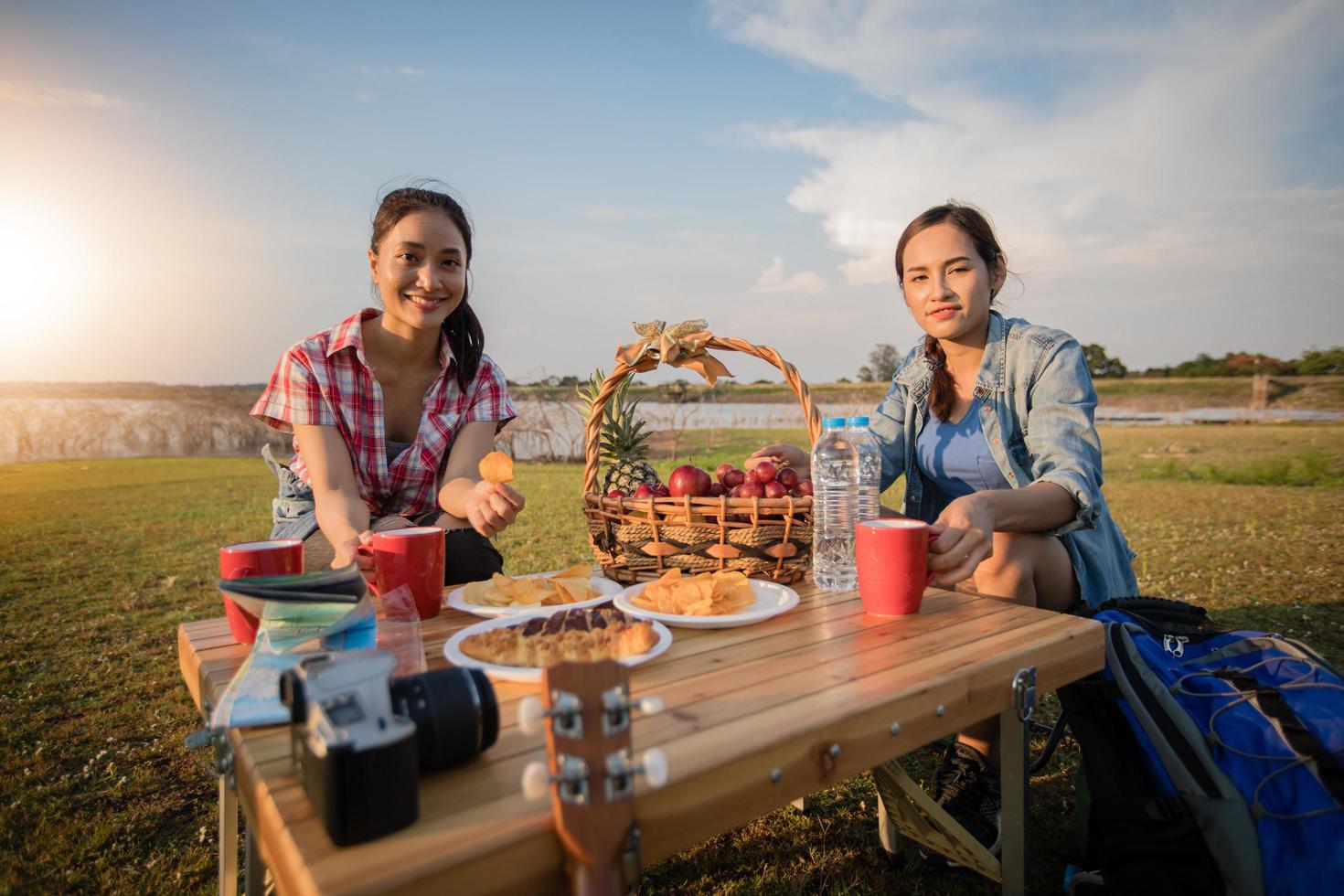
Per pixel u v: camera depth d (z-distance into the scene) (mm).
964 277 2322
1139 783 1540
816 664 1239
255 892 1349
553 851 760
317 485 2377
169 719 3076
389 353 2609
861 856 2088
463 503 2244
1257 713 1493
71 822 2275
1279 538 6590
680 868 2064
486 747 899
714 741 920
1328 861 1316
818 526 1954
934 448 2562
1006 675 1275
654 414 19016
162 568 6070
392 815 723
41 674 3643
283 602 1143
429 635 1475
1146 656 1638
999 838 1876
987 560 2059
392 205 2453
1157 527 7301
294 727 824
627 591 1695
